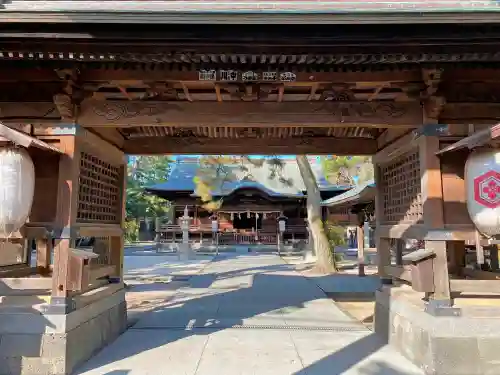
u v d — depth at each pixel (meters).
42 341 4.12
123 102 4.81
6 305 4.22
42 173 4.58
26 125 4.60
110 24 3.72
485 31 3.76
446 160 4.58
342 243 20.08
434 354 4.06
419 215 4.88
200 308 8.12
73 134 4.58
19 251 5.53
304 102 4.83
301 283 12.16
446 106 4.66
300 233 33.97
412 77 4.50
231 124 4.87
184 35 3.82
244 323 6.71
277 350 5.09
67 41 3.88
